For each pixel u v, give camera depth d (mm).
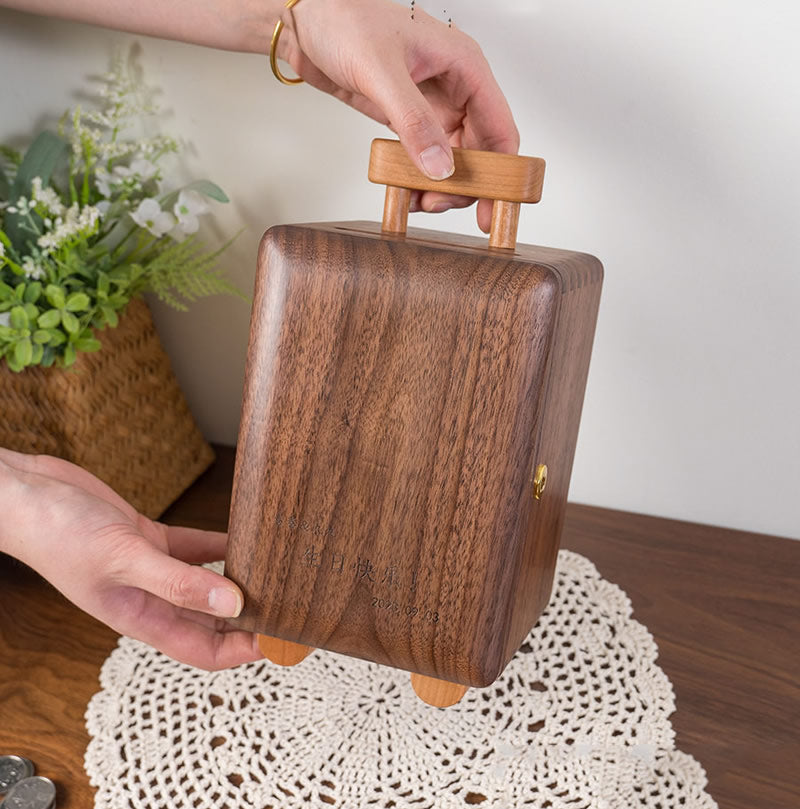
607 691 652
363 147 793
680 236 758
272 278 461
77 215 732
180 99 811
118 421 782
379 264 446
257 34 672
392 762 598
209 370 913
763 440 811
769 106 708
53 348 724
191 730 621
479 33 731
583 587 750
